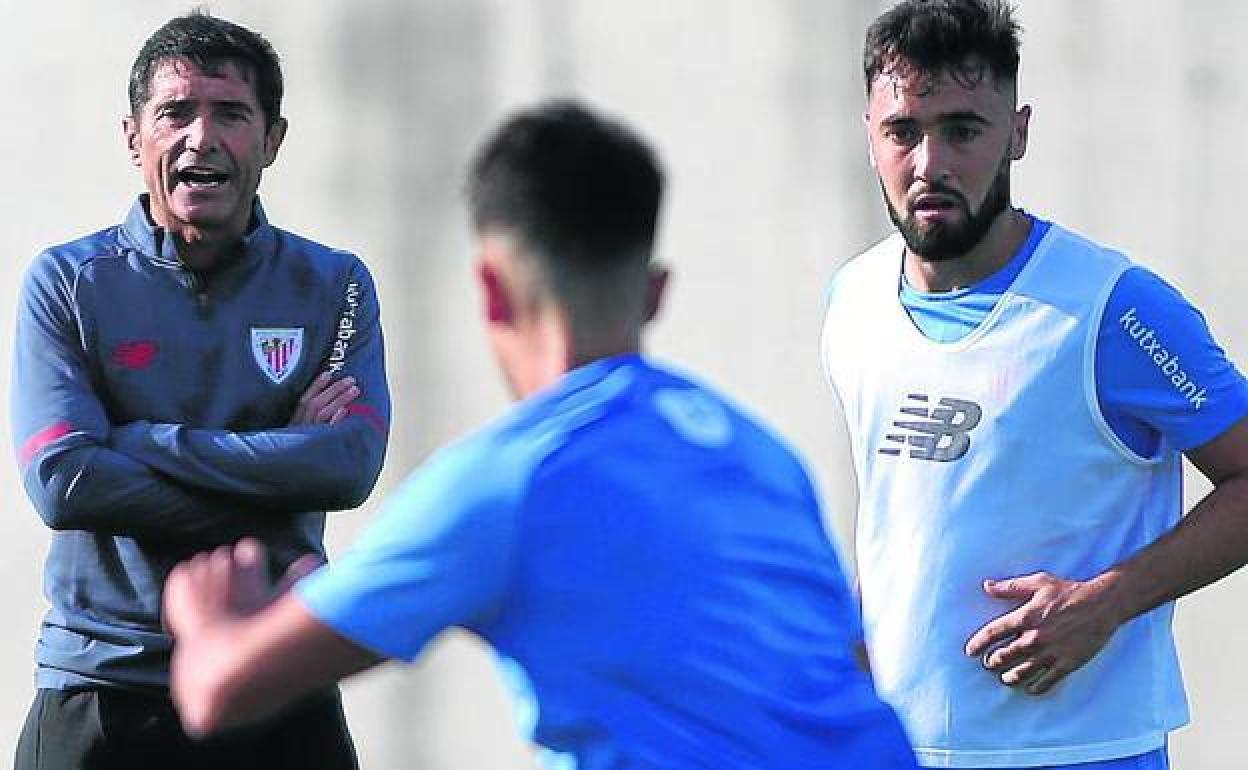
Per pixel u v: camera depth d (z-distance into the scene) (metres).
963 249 11.90
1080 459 11.84
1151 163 18.61
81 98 18.44
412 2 18.48
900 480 12.14
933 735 12.05
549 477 8.30
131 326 13.57
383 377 14.26
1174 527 11.87
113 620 13.39
